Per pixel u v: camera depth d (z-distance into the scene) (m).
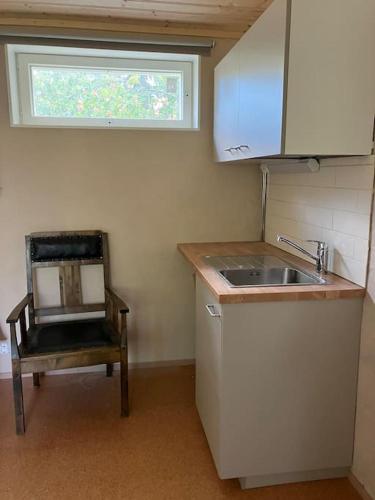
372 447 1.61
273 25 1.50
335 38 1.44
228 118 2.16
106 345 2.14
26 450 1.95
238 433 1.66
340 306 1.62
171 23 2.40
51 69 2.48
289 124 1.45
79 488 1.72
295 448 1.71
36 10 2.21
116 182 2.56
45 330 2.34
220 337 1.59
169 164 2.59
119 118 2.58
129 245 2.64
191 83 2.61
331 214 1.82
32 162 2.45
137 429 2.12
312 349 1.64
